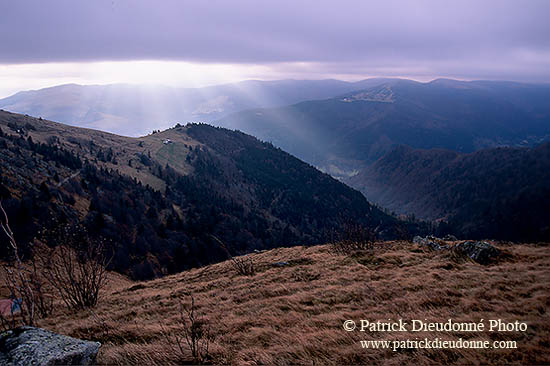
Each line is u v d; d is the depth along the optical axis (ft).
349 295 40.60
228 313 36.94
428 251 69.97
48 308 45.57
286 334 28.40
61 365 18.34
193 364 23.56
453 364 21.65
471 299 35.65
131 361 23.77
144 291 60.18
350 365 22.26
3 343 19.54
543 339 24.04
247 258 98.48
